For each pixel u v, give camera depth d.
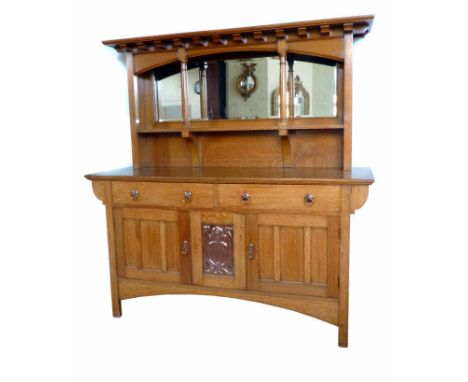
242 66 2.68
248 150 2.79
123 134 3.11
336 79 2.54
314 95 2.58
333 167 2.65
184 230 2.46
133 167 2.84
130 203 2.54
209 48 2.57
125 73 3.07
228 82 2.72
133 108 2.78
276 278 2.34
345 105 2.41
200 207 2.40
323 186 2.19
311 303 2.30
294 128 2.47
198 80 2.77
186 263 2.49
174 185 2.43
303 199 2.23
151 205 2.49
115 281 2.66
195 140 2.81
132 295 2.64
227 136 2.82
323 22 2.26
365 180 2.09
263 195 2.28
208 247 2.43
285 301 2.34
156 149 2.98
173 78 2.83
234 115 2.74
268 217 2.30
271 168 2.71
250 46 2.50
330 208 2.20
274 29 2.36
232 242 2.38
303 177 2.24
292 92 2.62
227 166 2.85
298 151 2.69
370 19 2.22
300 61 2.58
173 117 2.88
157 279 2.57
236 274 2.40
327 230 2.22
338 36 2.35
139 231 2.55
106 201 2.58
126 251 2.61
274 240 2.31
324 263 2.26
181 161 2.94
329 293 2.27
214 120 2.78
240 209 2.33
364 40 2.59
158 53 2.67
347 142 2.44
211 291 2.46
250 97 2.70
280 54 2.45
